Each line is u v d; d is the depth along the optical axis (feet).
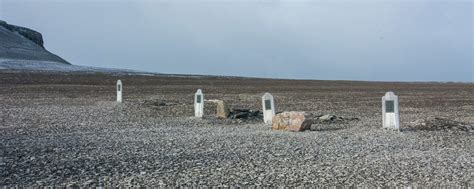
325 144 47.55
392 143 48.98
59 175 31.86
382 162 38.24
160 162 36.96
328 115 75.72
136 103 95.96
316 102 117.19
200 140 49.55
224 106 73.92
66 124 62.64
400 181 31.50
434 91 198.59
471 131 59.93
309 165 36.55
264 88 189.06
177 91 152.56
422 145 48.16
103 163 36.11
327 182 31.04
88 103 96.99
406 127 63.21
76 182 30.04
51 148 42.52
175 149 43.32
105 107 87.86
